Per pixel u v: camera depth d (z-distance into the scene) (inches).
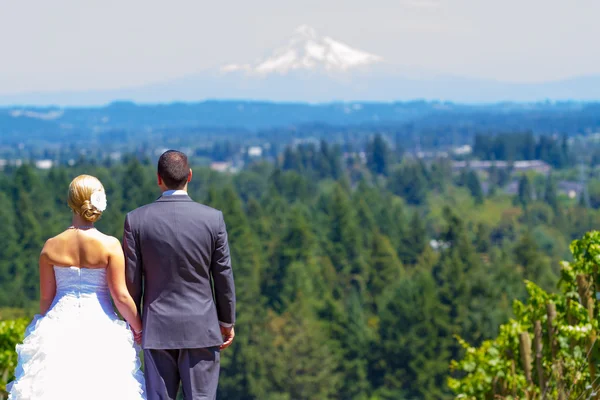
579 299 335.9
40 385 243.1
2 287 4933.6
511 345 402.0
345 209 5610.2
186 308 250.5
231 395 3353.8
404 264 5871.1
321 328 3609.7
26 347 251.0
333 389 3353.8
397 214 7106.3
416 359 3400.6
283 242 4867.1
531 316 387.5
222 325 259.8
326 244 5531.5
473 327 3521.2
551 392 347.6
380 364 3481.8
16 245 5191.9
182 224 252.1
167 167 255.9
